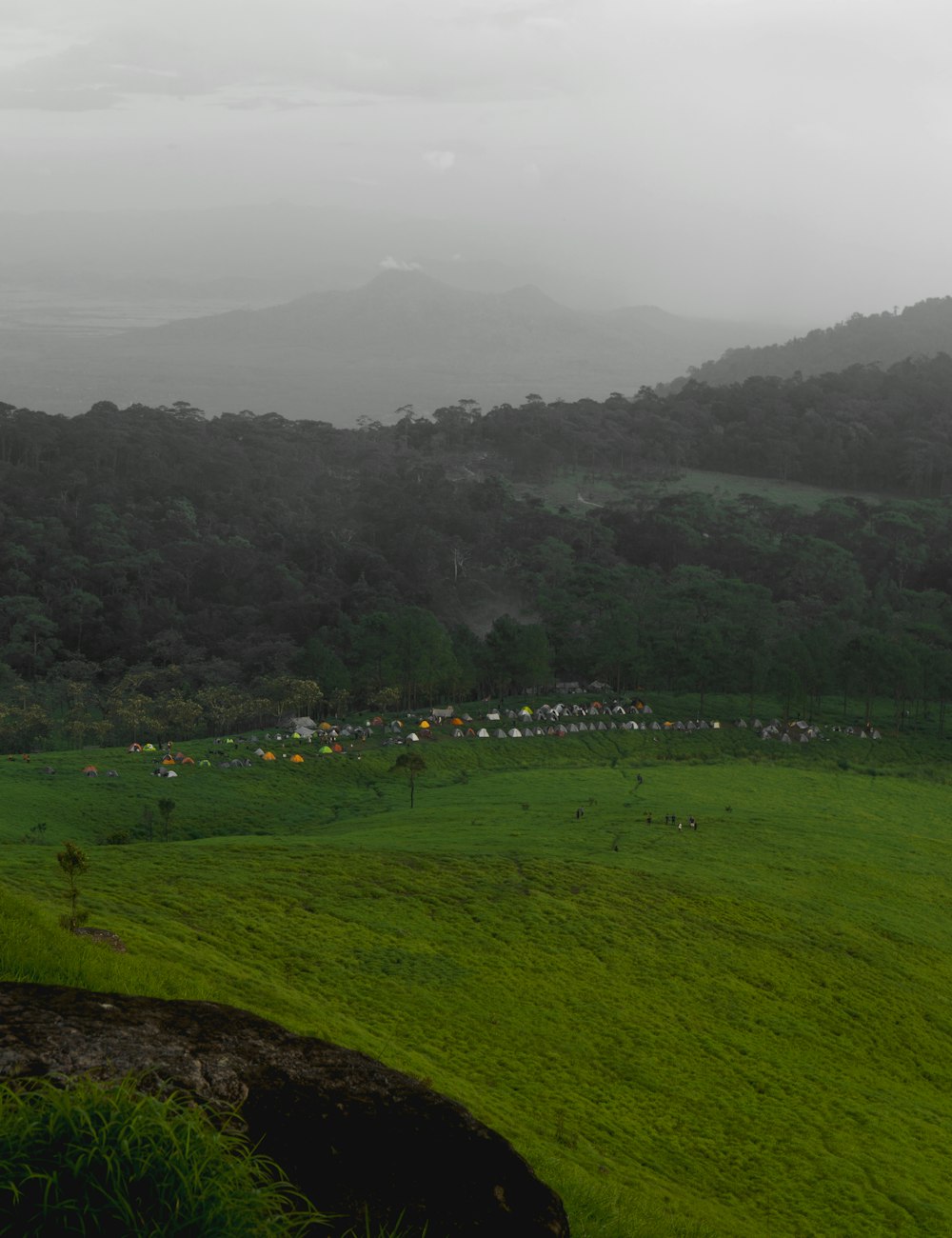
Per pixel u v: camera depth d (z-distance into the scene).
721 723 155.88
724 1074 48.62
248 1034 12.32
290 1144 10.57
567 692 173.75
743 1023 55.12
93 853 66.44
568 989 54.72
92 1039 11.27
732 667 162.50
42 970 20.84
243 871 65.00
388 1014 47.16
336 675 158.50
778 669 156.12
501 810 103.75
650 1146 40.06
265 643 193.12
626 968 59.25
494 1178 10.89
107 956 23.70
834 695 177.25
